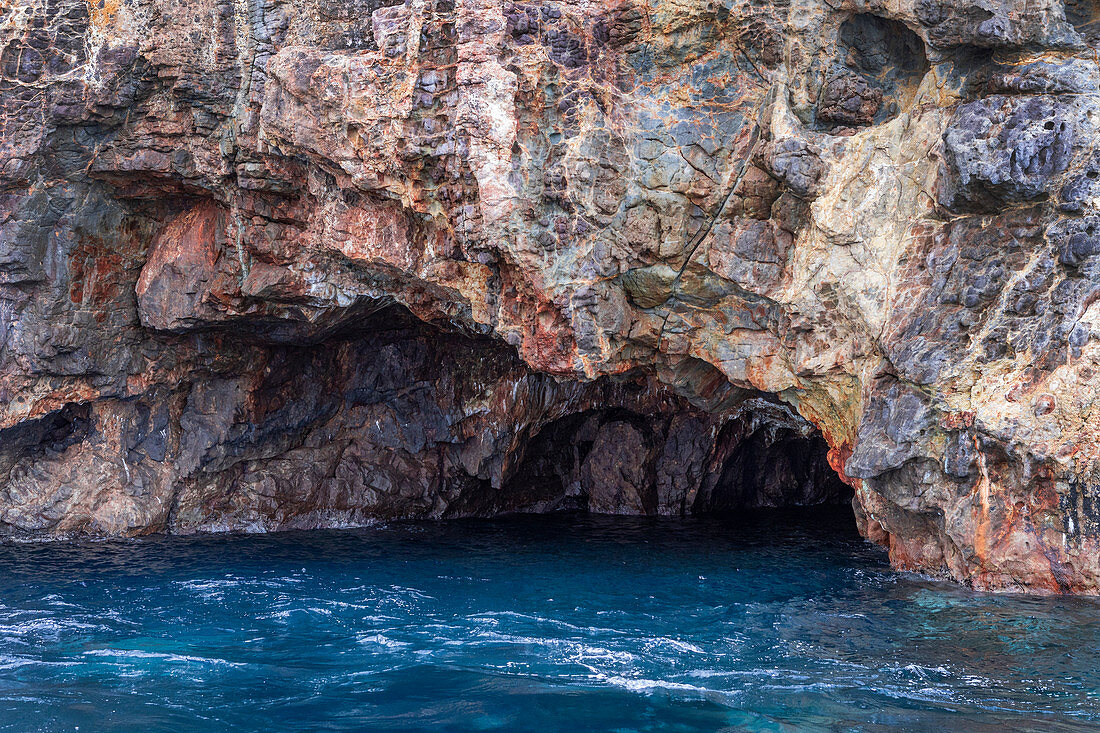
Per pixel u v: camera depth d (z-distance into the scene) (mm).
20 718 7875
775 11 12797
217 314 16281
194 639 10250
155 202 16453
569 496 21328
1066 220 11219
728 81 13383
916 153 12328
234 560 14680
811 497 22141
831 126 13102
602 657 9508
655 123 13562
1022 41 11320
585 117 13352
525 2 13367
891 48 12820
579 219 13539
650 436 20500
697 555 15148
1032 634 9953
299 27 14617
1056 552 11352
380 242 14805
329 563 14445
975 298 11742
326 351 18609
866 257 12719
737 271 13609
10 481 16344
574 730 7562
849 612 11125
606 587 12734
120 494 16891
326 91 13797
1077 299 11102
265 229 15617
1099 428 10852
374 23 13625
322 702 8266
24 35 14641
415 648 9891
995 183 11375
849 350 13117
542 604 11797
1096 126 11016
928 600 11539
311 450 18688
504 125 13039
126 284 16578
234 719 7879
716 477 20531
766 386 14102
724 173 13484
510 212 13242
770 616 11047
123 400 16953
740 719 7746
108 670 9172
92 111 14953
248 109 14852
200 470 17484
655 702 8180
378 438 19141
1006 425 11305
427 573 13711
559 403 19781
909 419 12117
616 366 14625
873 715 7801
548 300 13703
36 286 15734
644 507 20422
